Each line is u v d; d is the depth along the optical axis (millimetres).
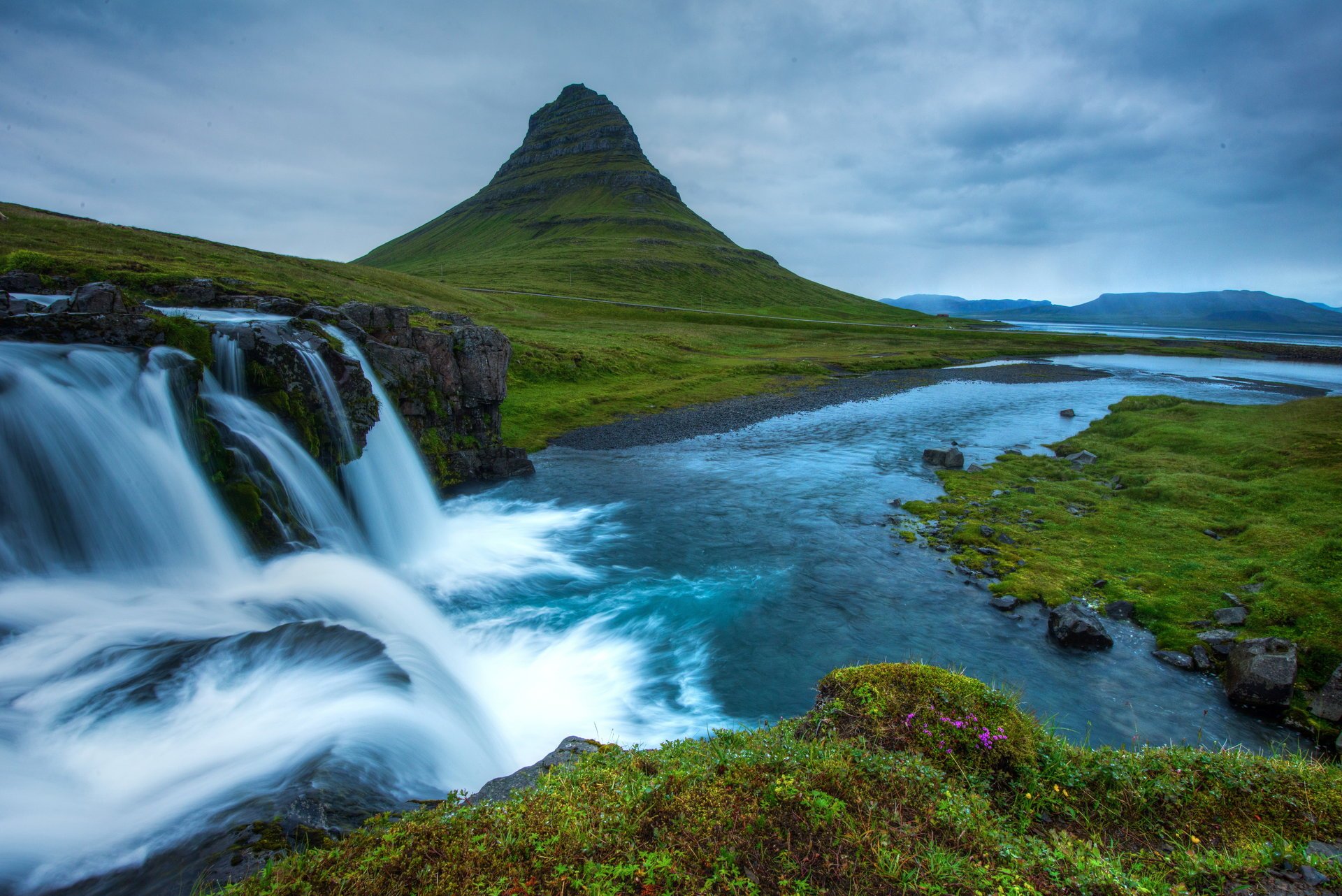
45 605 12695
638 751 7852
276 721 9469
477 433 34594
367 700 10336
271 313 27234
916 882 4918
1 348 15320
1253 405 48281
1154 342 147125
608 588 20438
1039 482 32281
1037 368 97250
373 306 30703
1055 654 16203
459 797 7141
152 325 18781
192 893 5547
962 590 20094
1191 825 6395
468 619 18188
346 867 4980
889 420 51906
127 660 10992
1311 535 21672
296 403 21141
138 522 15422
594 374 65562
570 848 5086
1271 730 13109
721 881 4914
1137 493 29062
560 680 15039
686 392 62562
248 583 16141
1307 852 5613
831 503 29453
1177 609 17922
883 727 7430
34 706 9391
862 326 146375
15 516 13625
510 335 71562
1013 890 4852
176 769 8125
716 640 17078
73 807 7172
